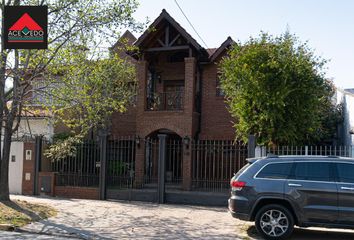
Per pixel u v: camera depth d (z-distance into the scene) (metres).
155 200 13.26
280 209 8.02
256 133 13.19
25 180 14.45
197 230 8.97
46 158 14.88
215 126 17.58
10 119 11.34
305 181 8.00
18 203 11.26
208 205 12.75
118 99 15.50
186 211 11.49
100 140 13.90
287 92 12.53
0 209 10.21
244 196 8.20
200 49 16.58
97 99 13.29
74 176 14.30
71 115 14.72
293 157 8.35
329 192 7.82
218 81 17.72
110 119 18.08
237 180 8.40
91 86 12.84
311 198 7.89
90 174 14.16
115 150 15.21
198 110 17.72
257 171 8.31
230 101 14.70
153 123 16.84
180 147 17.22
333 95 19.62
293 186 7.99
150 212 11.20
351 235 8.75
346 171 7.95
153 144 16.47
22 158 14.56
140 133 16.95
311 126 13.30
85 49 11.81
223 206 12.59
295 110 13.00
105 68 13.17
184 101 16.64
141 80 17.14
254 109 13.19
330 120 18.14
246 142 13.34
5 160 11.34
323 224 7.80
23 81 11.08
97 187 13.81
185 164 15.65
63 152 13.83
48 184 14.20
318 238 8.42
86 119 12.94
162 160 13.21
